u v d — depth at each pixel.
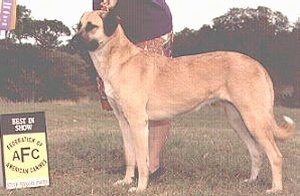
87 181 3.61
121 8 3.74
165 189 3.39
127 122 3.55
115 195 3.28
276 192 3.29
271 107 3.34
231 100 3.35
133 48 3.44
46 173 3.53
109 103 3.62
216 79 3.37
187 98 3.41
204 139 4.37
